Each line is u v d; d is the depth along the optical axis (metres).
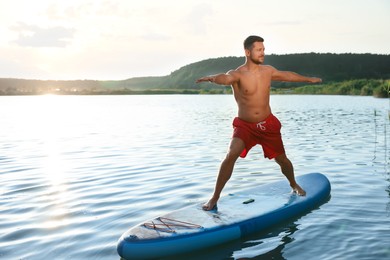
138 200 6.32
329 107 33.44
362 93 67.38
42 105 46.16
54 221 5.41
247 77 5.52
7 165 9.45
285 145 11.91
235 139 5.57
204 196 6.46
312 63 154.62
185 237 4.52
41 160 10.07
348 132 15.21
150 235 4.54
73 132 16.52
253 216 5.16
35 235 4.92
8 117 26.08
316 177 6.87
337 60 154.00
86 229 5.10
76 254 4.37
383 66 147.50
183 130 16.72
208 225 4.85
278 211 5.36
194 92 133.50
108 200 6.36
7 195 6.76
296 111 28.88
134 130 17.02
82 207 6.02
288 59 159.00
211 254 4.43
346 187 6.88
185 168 8.69
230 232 4.75
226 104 44.81
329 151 10.67
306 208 5.73
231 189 6.89
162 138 14.11
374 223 5.11
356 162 9.04
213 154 10.47
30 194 6.81
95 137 14.75
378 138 13.30
